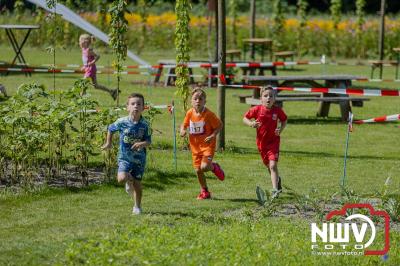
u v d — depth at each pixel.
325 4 68.44
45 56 39.12
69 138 15.82
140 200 11.85
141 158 11.77
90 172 14.45
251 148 17.94
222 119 17.39
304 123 22.33
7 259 9.44
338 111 24.86
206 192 13.07
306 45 46.09
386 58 45.09
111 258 9.12
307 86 30.67
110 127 11.77
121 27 16.08
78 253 9.37
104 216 11.59
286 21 48.66
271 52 41.41
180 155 16.48
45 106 14.07
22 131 13.40
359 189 14.02
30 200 12.41
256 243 9.94
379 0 68.25
